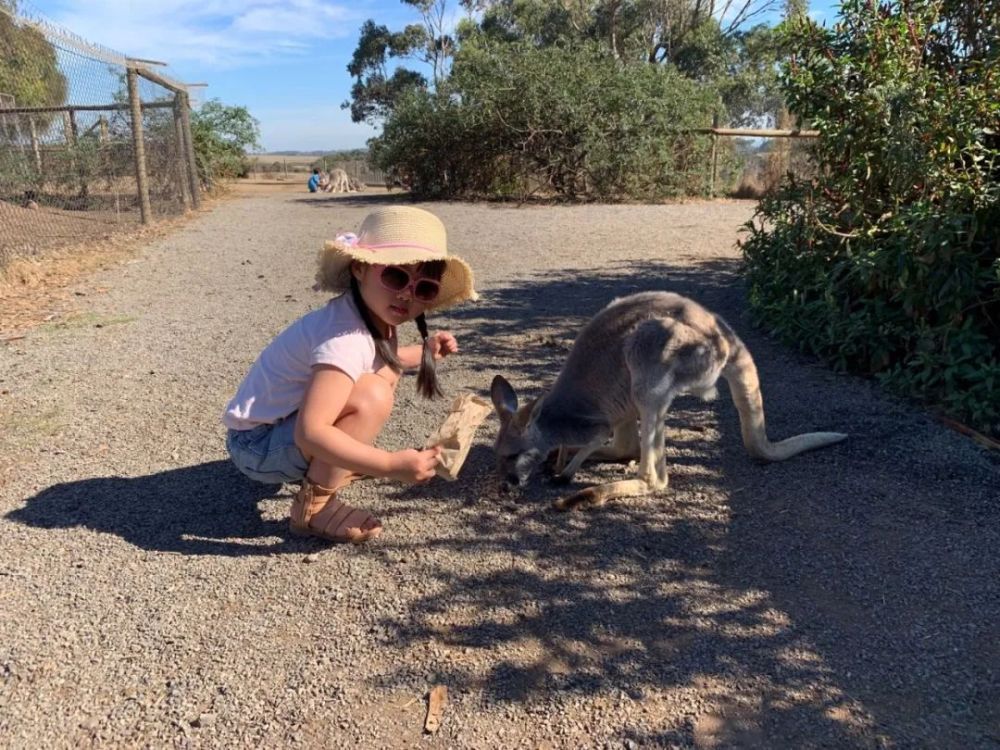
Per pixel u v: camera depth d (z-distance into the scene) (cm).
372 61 4350
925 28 496
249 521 311
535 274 818
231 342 557
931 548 285
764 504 322
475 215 1454
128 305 671
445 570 278
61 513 314
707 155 1789
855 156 507
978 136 448
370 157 2339
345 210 1606
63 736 204
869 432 390
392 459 261
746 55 3139
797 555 283
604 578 272
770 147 1823
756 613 252
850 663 228
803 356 512
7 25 976
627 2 3173
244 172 3256
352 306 275
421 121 1862
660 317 327
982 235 447
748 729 204
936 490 329
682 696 216
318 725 208
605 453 376
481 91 1744
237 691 220
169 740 203
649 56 3238
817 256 530
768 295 572
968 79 489
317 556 287
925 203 446
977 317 444
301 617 252
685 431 399
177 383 469
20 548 288
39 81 1149
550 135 1756
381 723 208
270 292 725
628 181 1730
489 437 394
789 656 231
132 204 1323
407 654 235
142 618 250
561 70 1723
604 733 204
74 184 1260
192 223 1284
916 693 216
